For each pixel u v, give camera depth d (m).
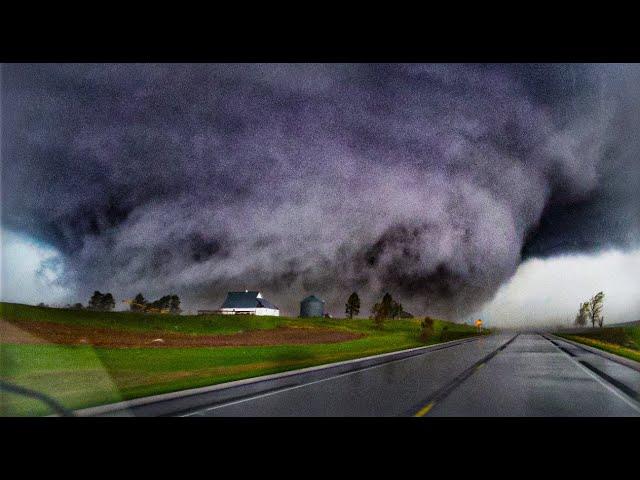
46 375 16.69
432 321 63.81
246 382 15.63
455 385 14.34
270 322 88.81
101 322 55.12
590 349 34.75
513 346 40.16
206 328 64.69
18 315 48.84
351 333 74.00
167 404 11.20
